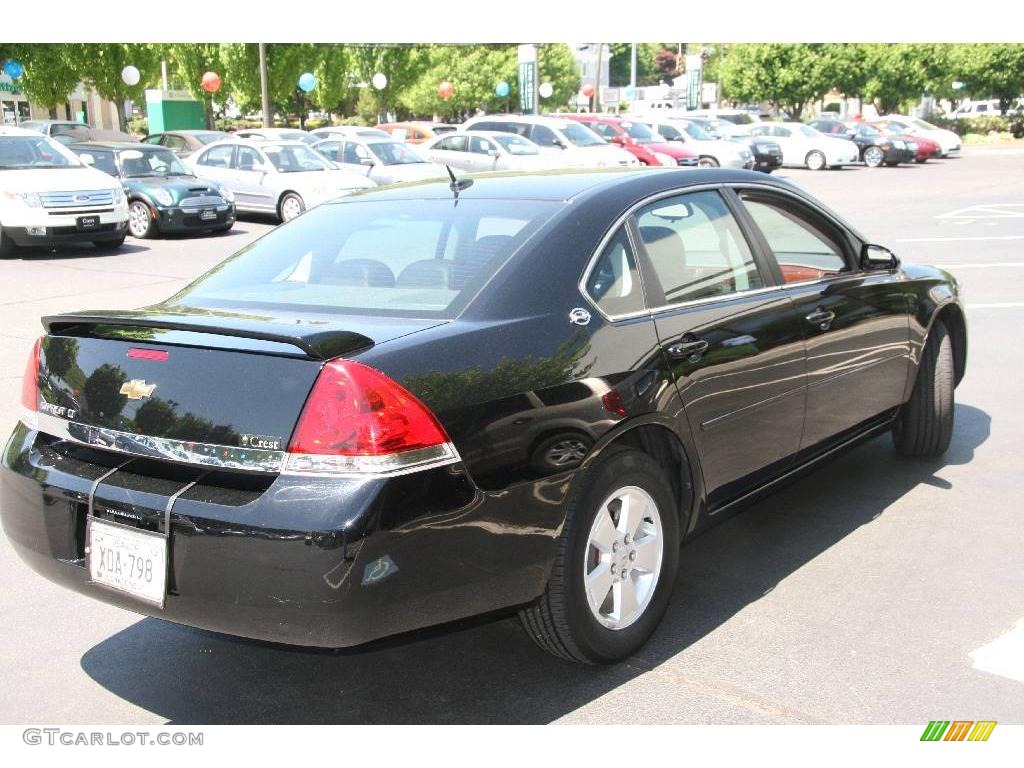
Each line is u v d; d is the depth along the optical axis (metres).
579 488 3.12
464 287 3.21
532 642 3.58
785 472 4.21
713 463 3.70
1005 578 4.02
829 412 4.40
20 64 30.14
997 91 54.12
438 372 2.82
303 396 2.67
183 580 2.73
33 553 3.09
